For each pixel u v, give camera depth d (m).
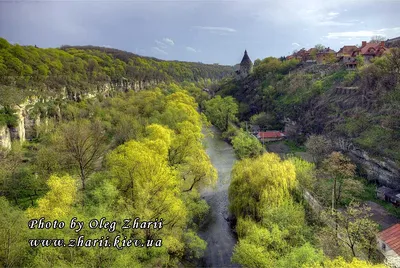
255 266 27.33
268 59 148.50
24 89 74.31
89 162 48.09
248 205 38.94
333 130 65.19
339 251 29.25
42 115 74.81
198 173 44.56
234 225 42.88
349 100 68.94
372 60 75.81
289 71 126.38
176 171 40.59
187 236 37.06
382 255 29.84
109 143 65.50
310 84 95.62
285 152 71.62
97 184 37.19
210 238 40.56
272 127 94.06
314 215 37.69
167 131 53.19
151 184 33.03
